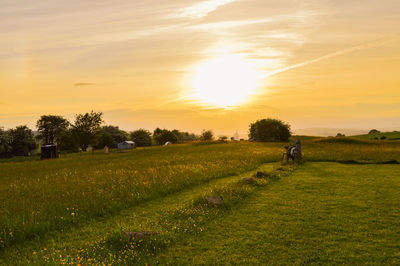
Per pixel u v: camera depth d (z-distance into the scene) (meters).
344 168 20.84
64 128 111.00
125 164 30.34
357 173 18.27
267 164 26.06
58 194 14.67
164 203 13.02
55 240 8.79
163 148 60.78
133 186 15.99
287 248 7.32
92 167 29.31
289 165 22.88
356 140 52.84
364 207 10.47
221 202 11.64
